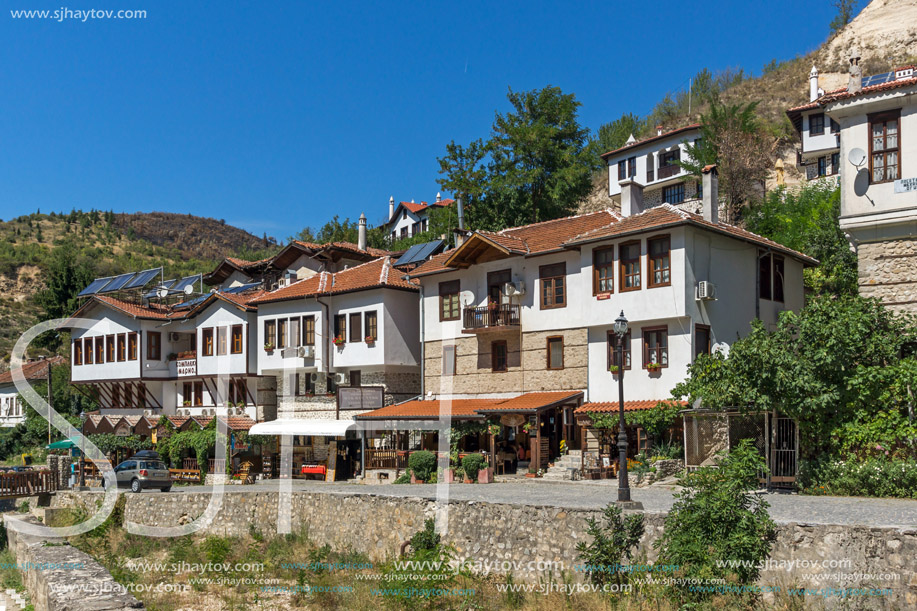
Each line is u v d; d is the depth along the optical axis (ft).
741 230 105.60
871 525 43.21
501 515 62.23
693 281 92.94
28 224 537.65
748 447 52.06
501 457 103.45
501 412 99.86
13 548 88.69
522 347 108.99
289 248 161.58
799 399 66.64
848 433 65.82
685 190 179.11
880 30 226.58
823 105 79.15
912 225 74.59
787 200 141.49
